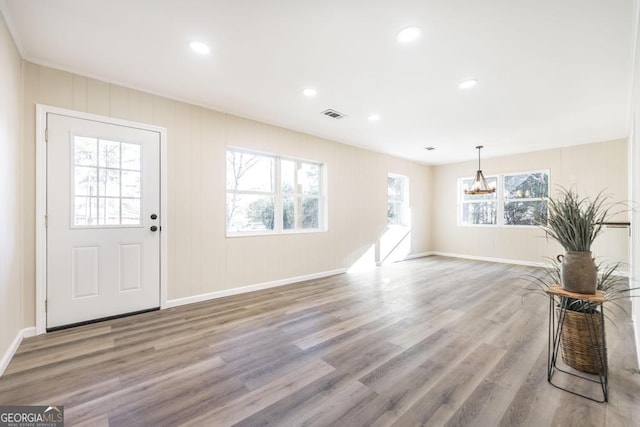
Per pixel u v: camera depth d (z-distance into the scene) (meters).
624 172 4.71
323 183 4.87
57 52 2.32
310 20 1.93
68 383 1.73
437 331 2.50
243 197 3.91
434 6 1.79
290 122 4.05
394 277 4.68
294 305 3.22
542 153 5.56
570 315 1.89
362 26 1.99
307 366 1.93
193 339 2.34
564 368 1.90
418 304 3.25
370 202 5.64
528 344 2.25
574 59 2.38
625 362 1.96
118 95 2.84
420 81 2.80
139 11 1.84
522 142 5.07
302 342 2.29
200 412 1.48
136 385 1.71
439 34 2.07
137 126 2.95
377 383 1.74
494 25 1.97
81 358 2.03
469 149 5.61
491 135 4.65
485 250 6.36
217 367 1.92
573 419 1.42
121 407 1.52
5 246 1.95
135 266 2.93
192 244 3.32
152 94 3.05
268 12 1.85
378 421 1.42
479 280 4.42
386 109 3.54
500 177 6.15
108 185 2.79
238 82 2.83
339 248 5.03
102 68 2.56
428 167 7.22
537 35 2.07
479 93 3.07
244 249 3.78
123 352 2.12
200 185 3.39
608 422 1.40
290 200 4.46
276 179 4.24
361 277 4.70
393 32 2.05
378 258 5.79
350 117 3.83
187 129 3.29
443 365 1.94
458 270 5.23
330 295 3.63
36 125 2.42
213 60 2.44
